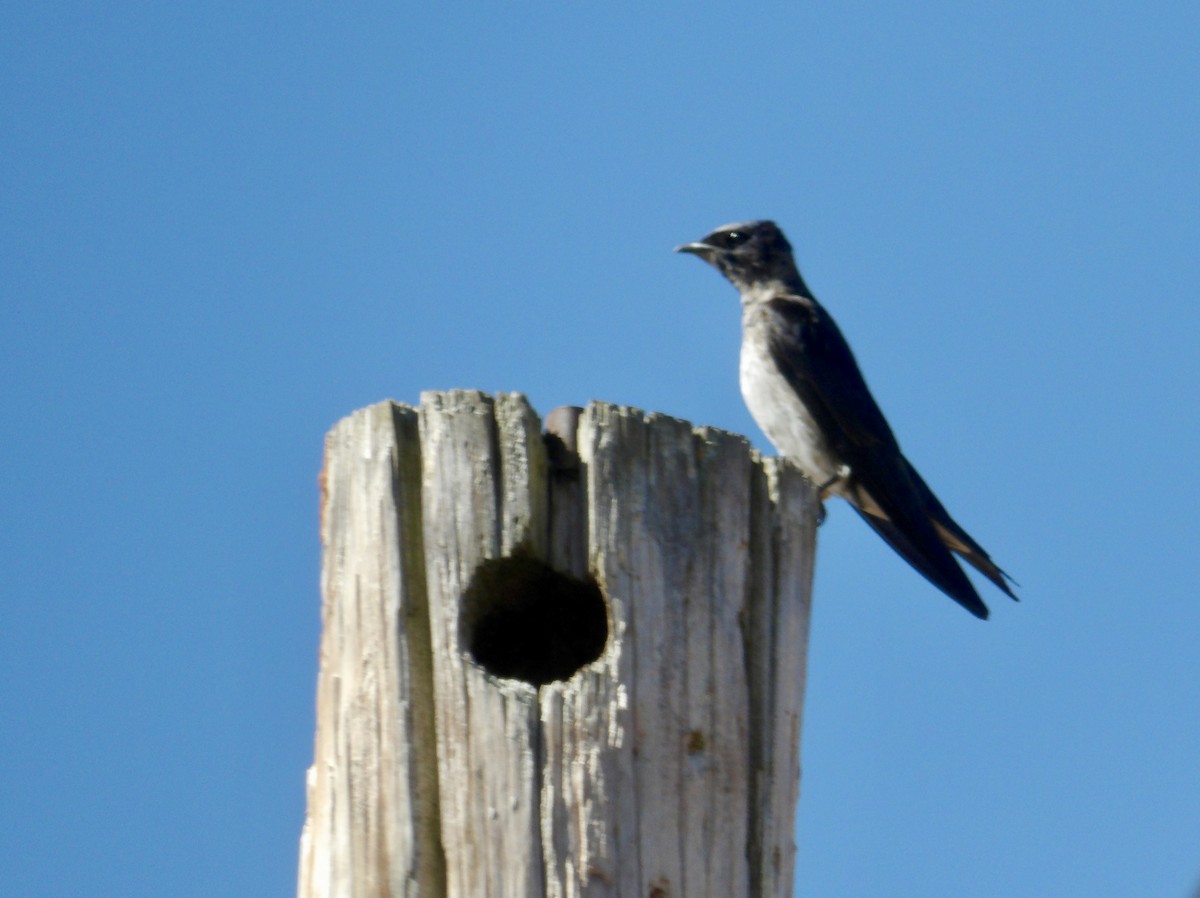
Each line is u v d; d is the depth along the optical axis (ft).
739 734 26.81
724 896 25.89
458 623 26.66
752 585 27.89
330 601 27.91
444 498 27.27
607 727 25.73
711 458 27.84
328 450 28.68
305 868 27.02
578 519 27.43
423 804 25.85
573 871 25.02
